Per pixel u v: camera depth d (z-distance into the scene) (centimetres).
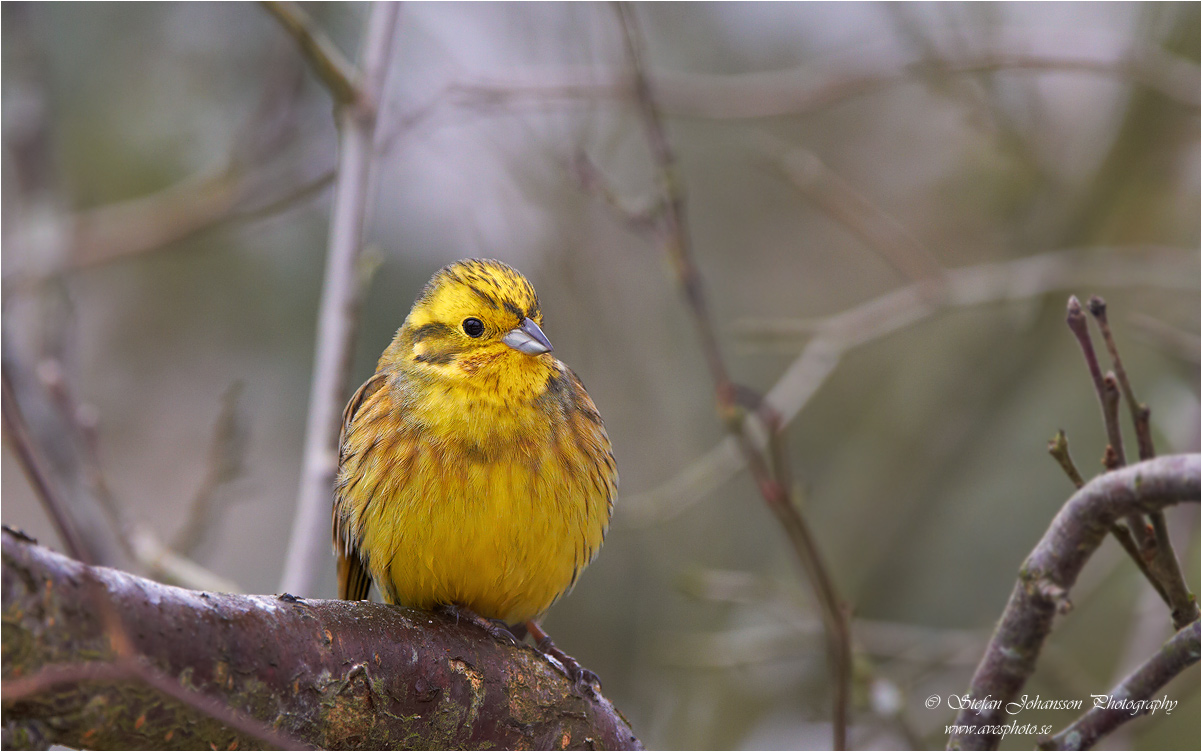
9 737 443
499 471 680
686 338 1443
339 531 759
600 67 1323
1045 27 1402
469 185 1327
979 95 1310
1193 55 1333
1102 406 545
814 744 1314
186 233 1146
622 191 1411
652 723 1341
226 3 1272
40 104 1083
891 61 1212
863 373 1502
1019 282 1188
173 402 1349
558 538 700
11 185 1065
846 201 1363
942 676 1199
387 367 776
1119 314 1366
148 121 1262
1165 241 1427
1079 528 551
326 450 802
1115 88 1413
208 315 1335
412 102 1216
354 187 831
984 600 1359
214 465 905
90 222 1140
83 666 417
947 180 1511
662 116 1209
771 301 1487
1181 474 504
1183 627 541
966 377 1429
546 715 626
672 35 1463
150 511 1323
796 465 1459
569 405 731
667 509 1202
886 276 1512
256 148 1183
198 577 850
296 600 550
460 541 679
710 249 1486
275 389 1315
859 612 1259
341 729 536
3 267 1001
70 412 895
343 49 1205
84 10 1245
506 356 700
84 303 1354
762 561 1409
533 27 1330
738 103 1209
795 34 1482
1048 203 1415
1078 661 1288
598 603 1384
